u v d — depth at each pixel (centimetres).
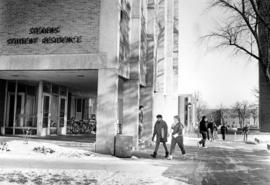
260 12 1875
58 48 1591
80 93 3078
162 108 2714
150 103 2330
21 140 1518
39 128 2066
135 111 1872
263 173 1123
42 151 1309
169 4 3319
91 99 3769
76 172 1050
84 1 1584
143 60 2212
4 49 1645
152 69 2361
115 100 1510
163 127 1498
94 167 1133
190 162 1377
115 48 1536
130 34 1900
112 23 1547
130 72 1886
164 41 2806
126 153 1429
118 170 1115
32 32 1623
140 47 1980
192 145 2422
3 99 2014
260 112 3484
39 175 971
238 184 921
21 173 998
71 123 2748
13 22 1647
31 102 2088
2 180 873
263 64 1953
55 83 2262
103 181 905
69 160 1180
